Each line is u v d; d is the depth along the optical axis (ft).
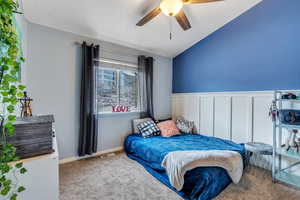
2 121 2.49
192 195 5.23
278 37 7.18
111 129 9.66
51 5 6.31
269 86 7.50
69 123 8.09
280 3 7.11
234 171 5.85
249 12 8.14
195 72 11.05
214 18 8.61
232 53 8.93
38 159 3.12
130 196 5.46
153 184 6.20
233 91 8.94
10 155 2.33
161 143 8.27
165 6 5.44
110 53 9.48
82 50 8.25
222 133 9.46
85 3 6.46
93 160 8.37
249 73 8.23
